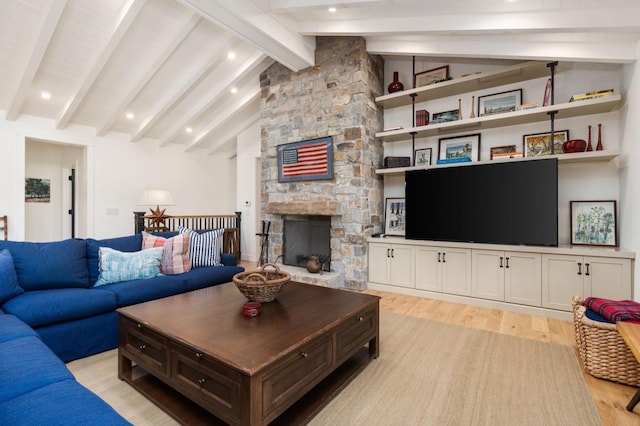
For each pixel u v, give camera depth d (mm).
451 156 4191
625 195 3027
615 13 2520
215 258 3621
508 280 3379
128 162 6539
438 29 3176
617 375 1955
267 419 1414
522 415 1672
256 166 6777
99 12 3701
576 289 3041
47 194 6684
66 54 4215
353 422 1626
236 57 4773
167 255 3188
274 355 1440
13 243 2484
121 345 2027
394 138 4559
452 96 4230
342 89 4336
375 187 4520
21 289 2301
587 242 3344
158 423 1621
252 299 2152
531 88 3711
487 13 2953
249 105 6184
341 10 3545
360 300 2270
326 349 1793
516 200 3363
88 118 5715
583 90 3393
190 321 1841
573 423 1610
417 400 1810
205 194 7902
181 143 7418
